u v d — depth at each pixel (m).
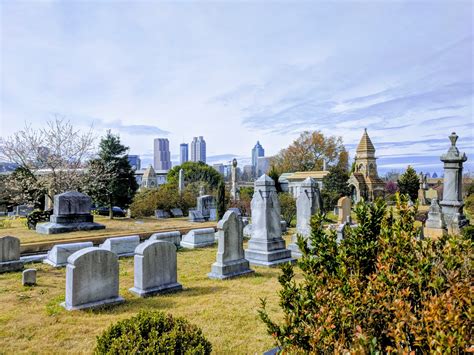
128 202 27.98
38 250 12.42
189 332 4.03
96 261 6.95
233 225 9.71
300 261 3.51
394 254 3.16
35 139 25.44
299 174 46.78
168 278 8.06
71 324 6.04
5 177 30.52
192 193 33.41
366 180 44.41
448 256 3.05
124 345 3.64
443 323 2.29
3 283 8.79
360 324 2.73
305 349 2.80
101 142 27.16
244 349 5.07
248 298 7.47
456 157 17.48
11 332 5.70
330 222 22.22
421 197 39.22
